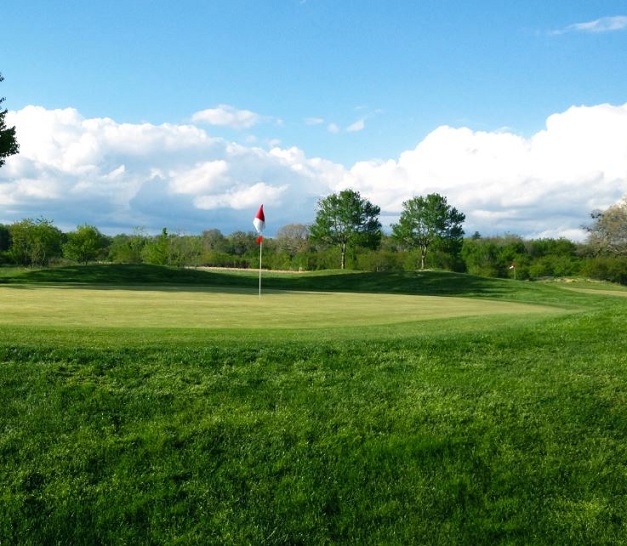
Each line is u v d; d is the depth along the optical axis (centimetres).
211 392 668
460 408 658
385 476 541
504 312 1891
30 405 607
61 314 1415
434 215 6450
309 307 1938
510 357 848
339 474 539
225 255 7469
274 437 584
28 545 440
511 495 528
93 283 3192
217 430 589
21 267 5781
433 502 512
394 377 743
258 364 759
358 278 4194
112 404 621
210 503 495
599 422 648
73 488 498
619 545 475
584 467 568
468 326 1236
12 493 486
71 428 575
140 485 508
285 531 471
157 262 6128
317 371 752
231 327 1246
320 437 589
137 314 1480
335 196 6588
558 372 780
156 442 562
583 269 6097
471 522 492
